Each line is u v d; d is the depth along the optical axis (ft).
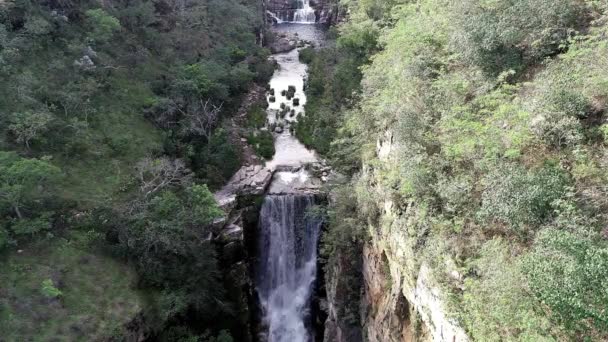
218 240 106.83
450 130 55.93
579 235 36.60
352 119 96.68
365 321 86.02
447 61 65.72
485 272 42.96
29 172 87.35
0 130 100.58
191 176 112.27
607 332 32.76
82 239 94.79
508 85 52.65
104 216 98.22
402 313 65.62
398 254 65.72
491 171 46.11
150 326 87.97
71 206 99.30
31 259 87.61
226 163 123.95
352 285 91.81
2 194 86.22
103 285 88.94
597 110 45.96
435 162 55.88
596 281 32.27
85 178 106.63
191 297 93.45
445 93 61.31
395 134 68.64
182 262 96.12
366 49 122.21
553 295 33.35
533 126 46.80
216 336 101.35
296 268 119.75
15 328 75.72
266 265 122.01
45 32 120.37
